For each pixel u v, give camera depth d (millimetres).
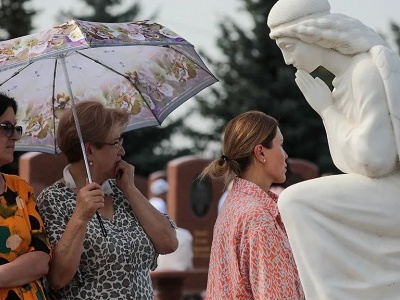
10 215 7207
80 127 7621
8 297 7090
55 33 7191
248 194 7254
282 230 7211
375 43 6484
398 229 6469
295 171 23531
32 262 7152
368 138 6355
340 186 6500
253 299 7086
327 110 6605
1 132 7262
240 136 7340
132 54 8250
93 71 8273
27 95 8250
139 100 8367
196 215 23297
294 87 43406
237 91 44219
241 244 7078
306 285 6547
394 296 6484
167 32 7504
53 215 7602
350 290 6492
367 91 6387
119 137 7727
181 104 8344
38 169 19109
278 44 6730
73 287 7562
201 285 20891
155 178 28078
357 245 6492
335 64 6586
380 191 6465
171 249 7926
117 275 7598
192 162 23328
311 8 6578
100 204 7312
